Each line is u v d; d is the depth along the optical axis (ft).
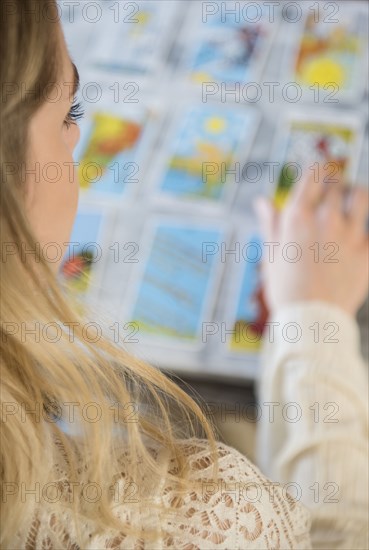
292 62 5.47
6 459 2.18
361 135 5.07
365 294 4.40
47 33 1.87
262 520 2.36
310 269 4.24
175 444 2.38
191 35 5.72
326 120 5.17
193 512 2.27
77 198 2.21
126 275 4.64
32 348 2.06
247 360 4.35
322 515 3.34
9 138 1.84
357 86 5.31
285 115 5.22
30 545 2.26
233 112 5.28
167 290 4.58
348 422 3.62
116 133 5.25
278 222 4.65
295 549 2.55
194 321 4.48
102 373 2.29
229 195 4.91
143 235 4.81
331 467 3.46
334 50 5.49
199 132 5.21
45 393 2.26
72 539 2.23
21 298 1.92
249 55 5.54
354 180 4.84
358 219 4.47
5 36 1.78
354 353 3.95
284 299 4.21
